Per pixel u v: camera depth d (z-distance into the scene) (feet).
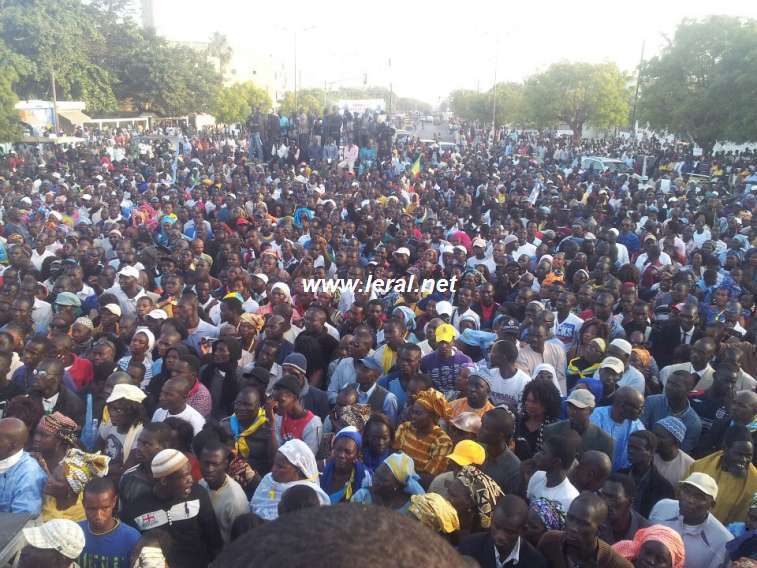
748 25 106.73
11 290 28.73
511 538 11.98
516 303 28.99
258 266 34.04
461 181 73.41
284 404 17.62
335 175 74.79
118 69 176.24
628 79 174.70
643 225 48.60
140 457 13.98
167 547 11.94
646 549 11.60
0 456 13.96
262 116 99.14
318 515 2.99
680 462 16.35
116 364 21.79
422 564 2.77
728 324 26.73
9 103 98.48
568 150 130.41
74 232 44.50
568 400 17.08
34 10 135.13
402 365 20.67
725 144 132.16
